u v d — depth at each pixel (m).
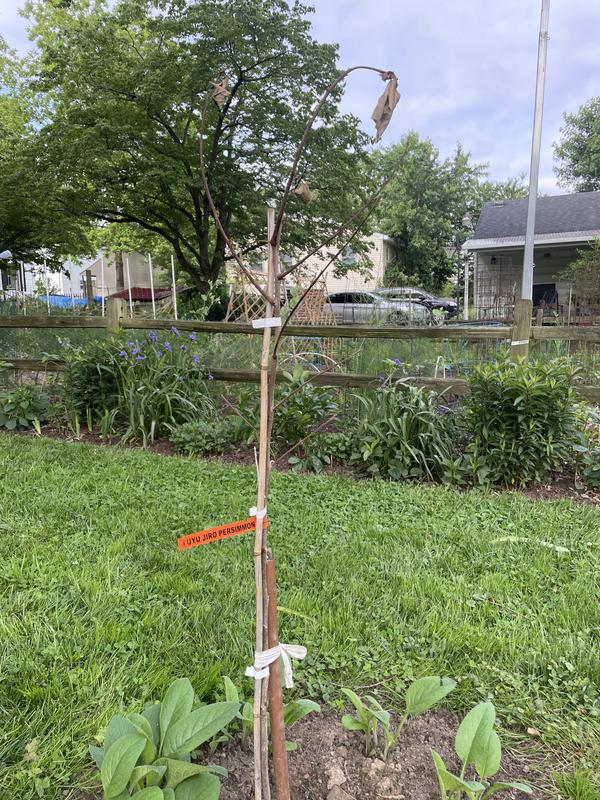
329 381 5.12
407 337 5.05
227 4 13.66
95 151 13.92
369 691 2.01
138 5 14.45
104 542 3.05
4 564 2.73
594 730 1.84
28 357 6.62
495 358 4.91
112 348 5.81
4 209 15.30
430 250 34.50
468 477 4.40
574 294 16.17
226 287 17.03
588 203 21.16
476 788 1.45
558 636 2.31
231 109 14.76
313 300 8.54
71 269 33.12
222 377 5.69
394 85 1.12
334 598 2.55
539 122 10.88
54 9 20.14
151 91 13.95
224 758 1.72
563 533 3.35
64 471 4.23
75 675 1.97
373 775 1.66
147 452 4.97
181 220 17.67
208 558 2.92
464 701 1.95
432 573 2.81
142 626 2.30
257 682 1.37
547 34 10.59
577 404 4.29
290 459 4.74
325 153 14.73
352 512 3.63
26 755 1.66
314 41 14.07
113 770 1.35
